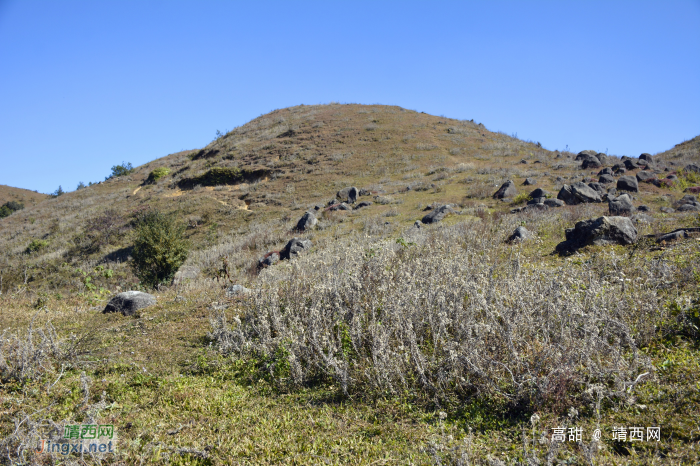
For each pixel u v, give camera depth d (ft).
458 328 16.43
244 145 133.90
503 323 16.16
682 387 12.19
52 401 15.65
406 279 21.07
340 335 18.13
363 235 52.31
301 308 21.26
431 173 94.84
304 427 13.33
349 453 11.75
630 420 11.41
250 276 40.11
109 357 20.21
